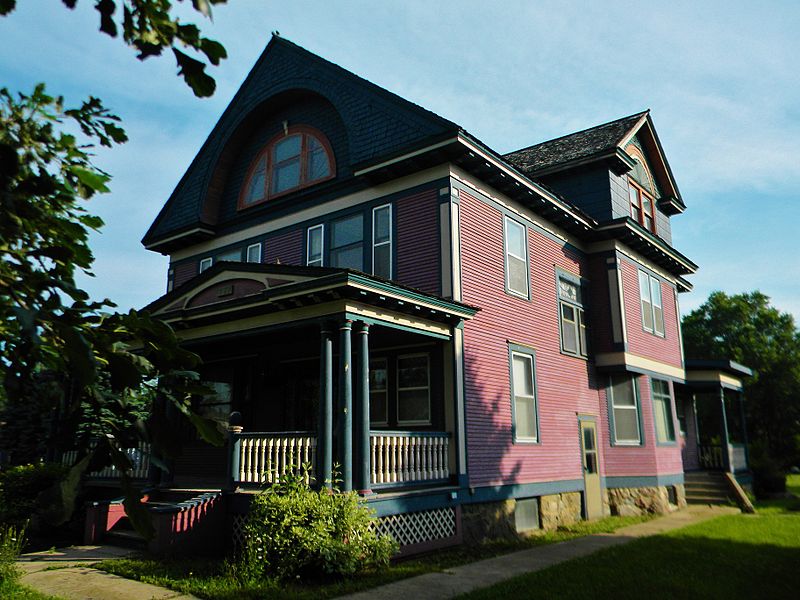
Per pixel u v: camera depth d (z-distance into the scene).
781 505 20.52
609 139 19.11
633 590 8.23
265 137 17.58
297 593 8.02
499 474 13.15
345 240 14.80
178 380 3.18
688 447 22.88
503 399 13.70
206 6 2.77
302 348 14.60
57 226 3.40
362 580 8.76
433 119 13.19
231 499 10.96
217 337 12.21
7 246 3.25
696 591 8.25
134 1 2.96
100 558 10.30
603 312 17.84
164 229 18.95
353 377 14.15
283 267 11.09
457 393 12.45
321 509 9.07
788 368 42.62
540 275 15.91
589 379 17.31
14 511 13.00
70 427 2.82
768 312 45.94
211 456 15.62
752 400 42.81
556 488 14.94
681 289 23.20
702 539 12.49
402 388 13.34
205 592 8.04
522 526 13.78
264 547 8.92
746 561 10.25
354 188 14.90
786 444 41.59
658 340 19.83
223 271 12.31
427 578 9.05
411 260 13.45
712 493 19.94
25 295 3.01
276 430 15.55
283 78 16.81
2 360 3.00
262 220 16.86
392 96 14.13
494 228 14.42
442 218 13.15
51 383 3.07
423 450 11.61
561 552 11.22
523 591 8.14
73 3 2.90
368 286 10.11
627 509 17.06
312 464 10.32
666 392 19.94
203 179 18.08
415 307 11.25
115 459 2.79
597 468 16.92
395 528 10.52
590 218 17.28
